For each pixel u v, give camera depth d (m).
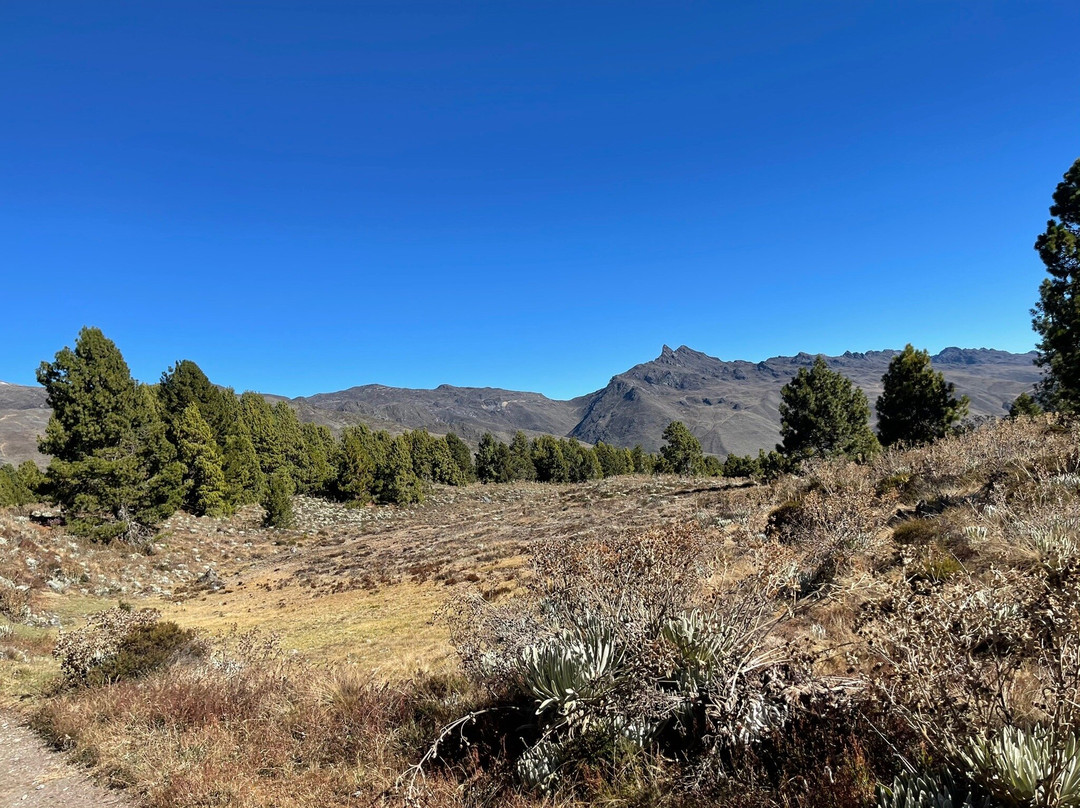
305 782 4.50
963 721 2.79
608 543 5.15
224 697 6.52
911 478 14.09
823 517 9.74
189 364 50.34
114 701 6.71
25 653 11.69
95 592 24.30
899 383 32.84
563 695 4.09
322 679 7.02
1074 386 16.50
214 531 41.84
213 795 4.38
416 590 22.03
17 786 5.06
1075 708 2.65
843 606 5.79
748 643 4.25
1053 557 3.04
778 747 3.31
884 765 2.99
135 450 31.14
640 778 3.53
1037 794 2.35
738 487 38.81
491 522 44.72
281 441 61.44
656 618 4.34
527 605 5.65
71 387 28.77
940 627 2.88
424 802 3.67
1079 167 16.73
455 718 5.03
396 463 61.91
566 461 82.75
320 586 27.55
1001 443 13.63
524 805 3.55
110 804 4.59
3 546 23.47
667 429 72.25
